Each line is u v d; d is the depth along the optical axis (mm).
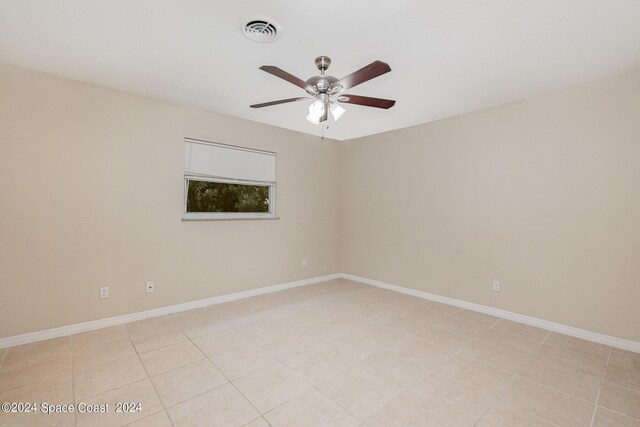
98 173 2855
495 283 3326
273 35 1965
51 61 2383
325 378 2086
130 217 3035
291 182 4387
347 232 5008
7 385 1958
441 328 2975
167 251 3271
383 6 1673
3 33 1987
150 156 3145
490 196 3357
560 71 2463
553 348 2559
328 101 2324
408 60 2277
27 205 2537
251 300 3811
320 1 1630
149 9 1727
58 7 1714
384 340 2693
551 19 1785
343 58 2252
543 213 2984
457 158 3637
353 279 4906
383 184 4465
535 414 1748
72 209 2732
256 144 3957
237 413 1725
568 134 2828
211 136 3545
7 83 2447
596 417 1728
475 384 2035
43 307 2611
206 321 3086
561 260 2879
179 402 1815
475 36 1966
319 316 3270
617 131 2576
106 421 1649
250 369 2189
